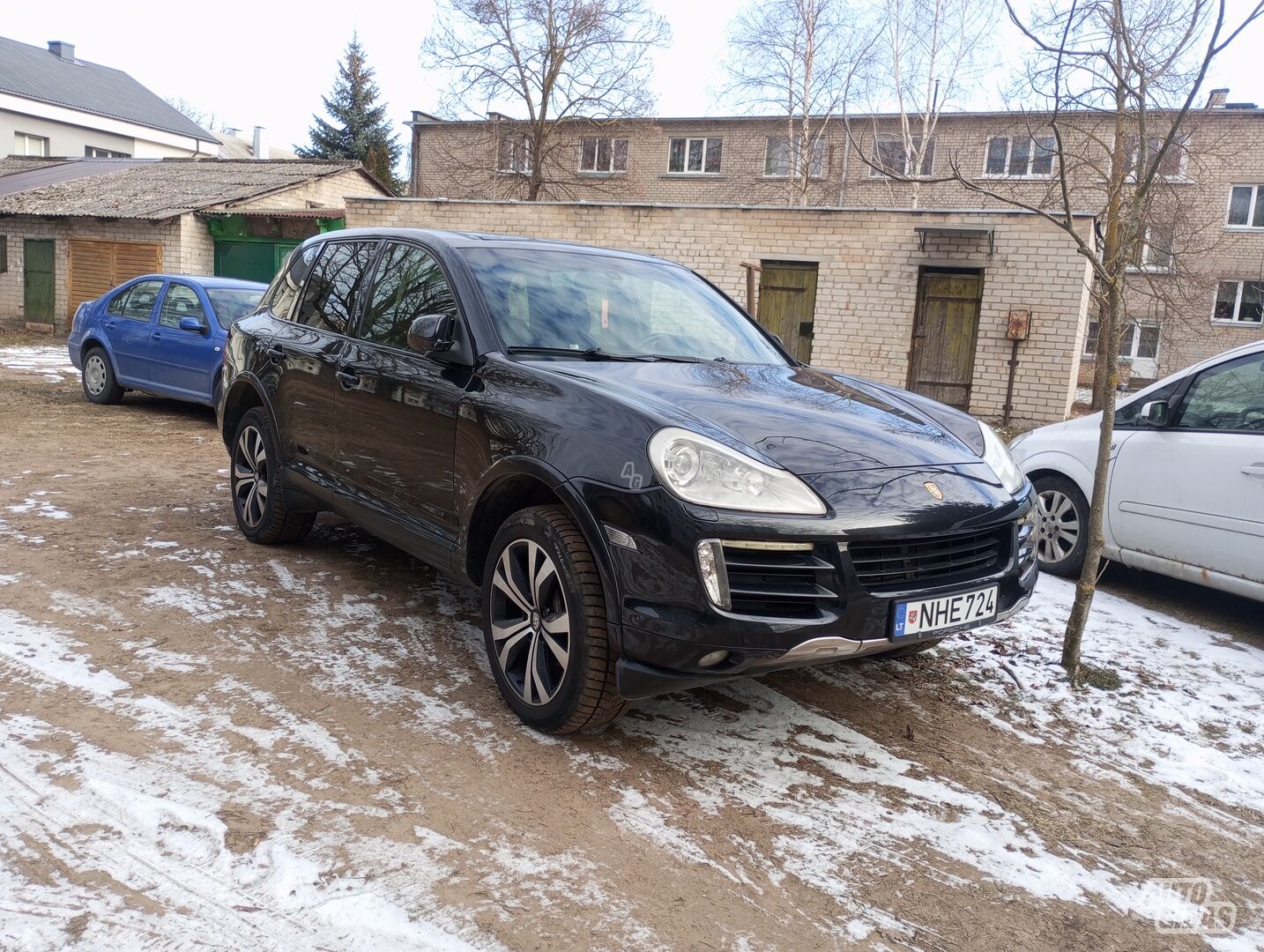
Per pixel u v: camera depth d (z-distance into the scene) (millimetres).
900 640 2838
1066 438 5559
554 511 3043
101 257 21844
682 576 2658
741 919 2271
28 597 4012
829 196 28922
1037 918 2377
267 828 2467
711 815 2711
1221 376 4812
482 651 3789
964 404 15039
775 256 15688
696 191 31156
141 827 2432
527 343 3529
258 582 4422
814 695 3648
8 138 36500
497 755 2951
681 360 3773
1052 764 3205
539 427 3057
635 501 2736
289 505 4695
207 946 2033
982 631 4469
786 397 3406
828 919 2301
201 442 8227
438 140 32062
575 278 4027
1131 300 23766
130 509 5602
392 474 3781
